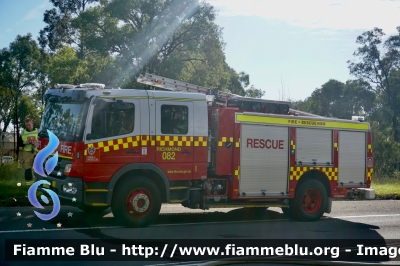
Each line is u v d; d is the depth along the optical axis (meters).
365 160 13.59
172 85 13.11
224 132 11.38
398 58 63.75
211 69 42.53
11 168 15.55
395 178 24.86
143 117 10.27
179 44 42.41
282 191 12.14
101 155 9.87
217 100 11.90
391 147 27.69
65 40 46.56
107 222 10.69
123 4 39.03
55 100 10.68
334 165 12.98
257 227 11.12
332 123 13.01
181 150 10.66
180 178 10.66
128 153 10.10
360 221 12.70
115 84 39.03
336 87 68.12
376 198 18.42
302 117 12.52
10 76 63.25
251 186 11.70
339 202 16.86
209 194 11.20
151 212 10.33
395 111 63.81
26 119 14.60
